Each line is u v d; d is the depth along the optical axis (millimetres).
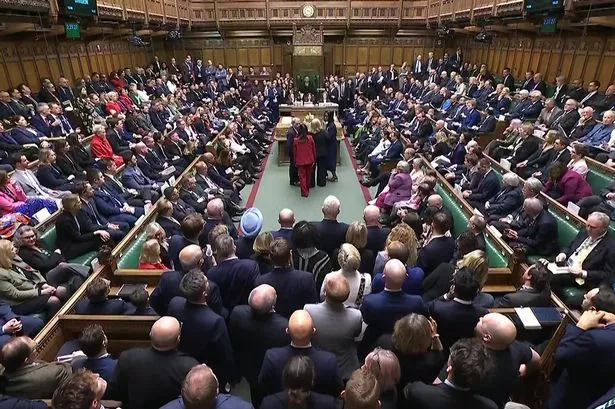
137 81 16734
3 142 8125
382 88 20469
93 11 11828
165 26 18578
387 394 2402
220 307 3555
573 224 5375
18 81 12102
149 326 3482
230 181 9500
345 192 9883
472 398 2211
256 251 4133
